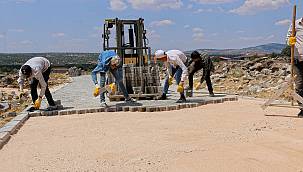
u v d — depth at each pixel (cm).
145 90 1288
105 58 1070
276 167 501
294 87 899
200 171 491
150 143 647
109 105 1107
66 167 526
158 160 543
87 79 2975
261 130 724
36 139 713
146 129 773
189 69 1277
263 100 1177
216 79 1934
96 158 565
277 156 548
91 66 4428
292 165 508
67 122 892
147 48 1462
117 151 600
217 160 533
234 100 1220
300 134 687
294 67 897
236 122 820
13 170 523
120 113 1009
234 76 1994
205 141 649
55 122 898
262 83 1639
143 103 1136
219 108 1050
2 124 973
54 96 1494
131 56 1458
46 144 668
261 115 902
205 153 571
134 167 516
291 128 740
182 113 982
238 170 491
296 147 596
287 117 863
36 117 981
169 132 735
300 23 882
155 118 913
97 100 1302
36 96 1048
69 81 2762
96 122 878
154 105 1074
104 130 776
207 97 1264
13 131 783
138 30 1453
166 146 621
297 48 882
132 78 1305
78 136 727
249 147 599
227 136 681
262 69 2014
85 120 912
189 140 662
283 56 2275
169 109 1045
